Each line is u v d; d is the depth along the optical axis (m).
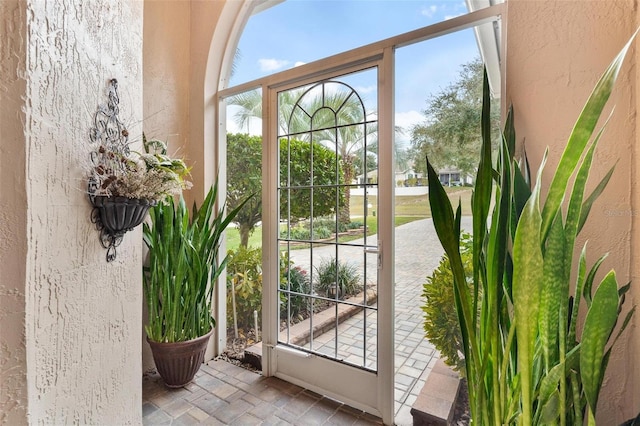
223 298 2.52
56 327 0.83
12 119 0.70
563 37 1.17
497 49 1.56
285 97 2.12
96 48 0.98
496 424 0.82
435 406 1.58
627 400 1.05
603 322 0.70
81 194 0.91
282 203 2.15
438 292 1.71
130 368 1.14
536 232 0.68
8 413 0.70
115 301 1.06
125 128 1.12
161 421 1.71
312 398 1.93
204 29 2.37
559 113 1.19
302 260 2.06
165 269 1.96
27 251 0.73
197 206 2.40
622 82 1.06
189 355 1.98
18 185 0.71
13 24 0.70
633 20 1.05
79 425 0.91
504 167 0.81
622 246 1.07
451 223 0.83
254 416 1.76
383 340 1.72
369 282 1.80
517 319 0.72
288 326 2.13
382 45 1.71
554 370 0.73
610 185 1.08
